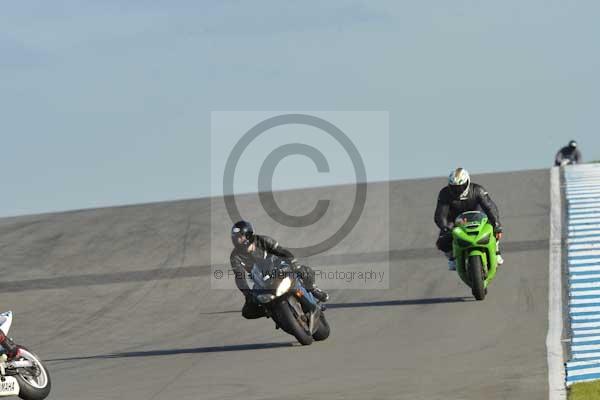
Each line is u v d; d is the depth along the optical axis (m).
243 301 65.81
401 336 48.53
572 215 86.69
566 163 129.88
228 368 43.22
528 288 59.28
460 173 57.53
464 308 55.16
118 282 74.44
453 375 37.91
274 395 36.34
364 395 35.16
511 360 40.34
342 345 47.16
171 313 63.31
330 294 65.56
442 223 57.72
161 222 101.31
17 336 58.97
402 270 72.25
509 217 89.25
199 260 81.81
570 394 33.22
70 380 43.66
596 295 55.34
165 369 44.44
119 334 57.84
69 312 65.25
